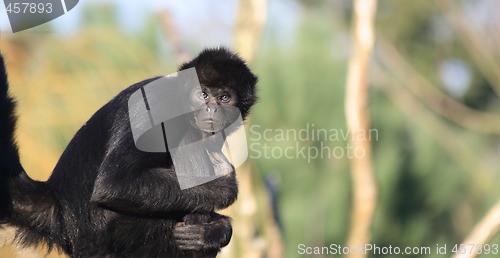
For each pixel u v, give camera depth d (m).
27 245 19.16
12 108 18.97
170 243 19.16
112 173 18.25
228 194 19.28
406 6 46.50
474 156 42.66
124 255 19.02
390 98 42.66
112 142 18.70
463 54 48.28
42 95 30.70
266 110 37.03
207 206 18.91
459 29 47.31
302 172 38.38
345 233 39.00
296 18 38.47
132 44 32.50
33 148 30.03
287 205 38.72
